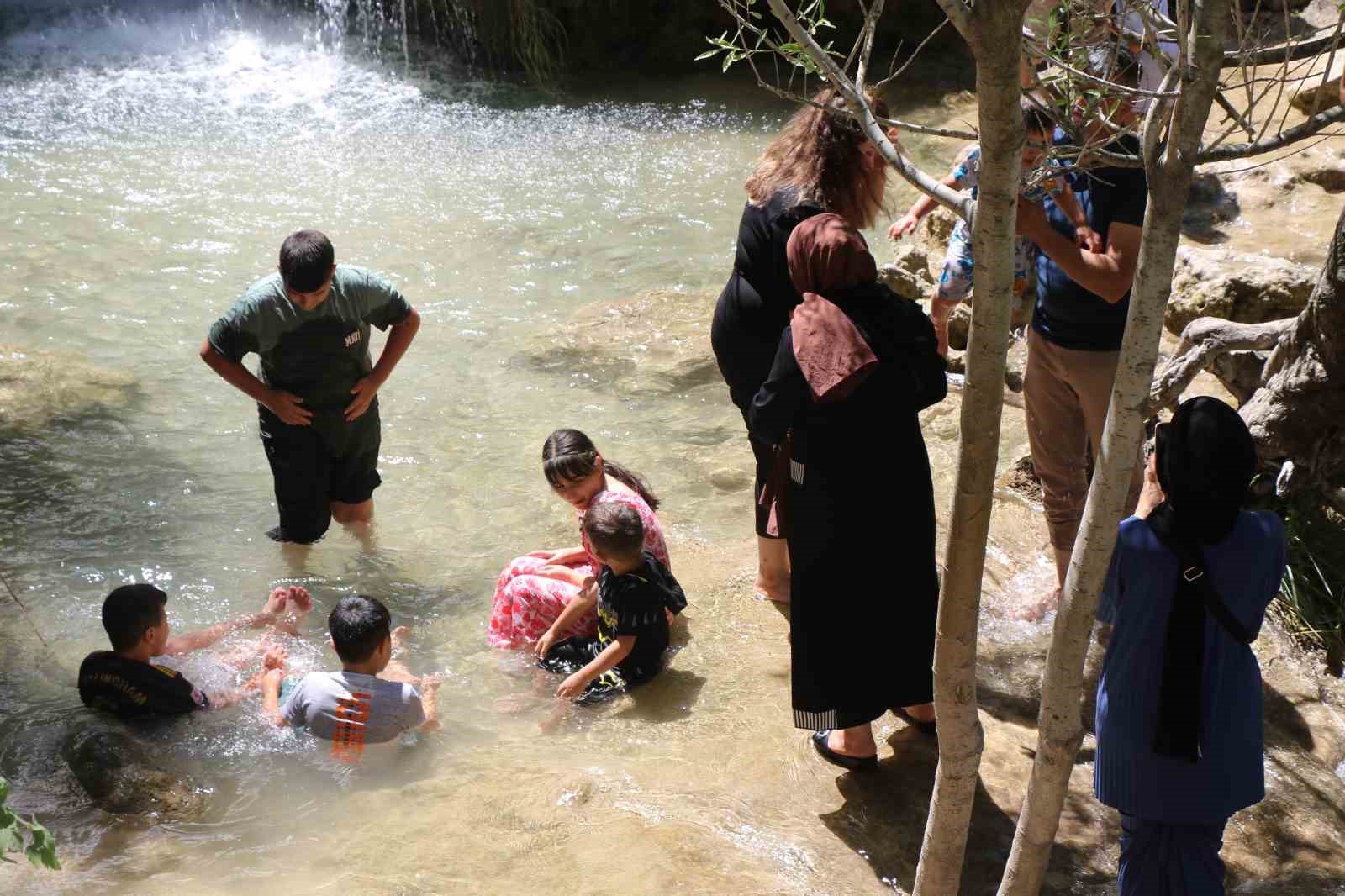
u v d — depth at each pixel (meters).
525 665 4.45
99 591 4.89
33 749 3.86
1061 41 2.44
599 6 12.84
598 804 3.65
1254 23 2.28
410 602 4.88
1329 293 4.54
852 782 3.82
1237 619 2.94
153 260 8.27
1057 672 2.61
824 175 4.08
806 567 3.67
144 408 6.45
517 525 5.45
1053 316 4.18
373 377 5.09
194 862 3.36
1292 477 4.95
